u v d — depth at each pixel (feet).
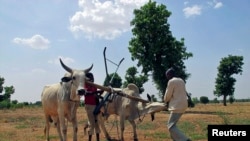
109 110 41.27
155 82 135.03
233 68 211.41
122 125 39.40
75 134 34.60
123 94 36.17
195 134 46.88
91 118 38.32
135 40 135.13
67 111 34.42
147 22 129.80
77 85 32.32
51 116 40.06
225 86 210.79
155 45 129.18
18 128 62.08
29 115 101.86
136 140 40.16
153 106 34.99
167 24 132.87
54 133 53.06
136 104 38.06
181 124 62.39
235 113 99.14
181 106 29.30
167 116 91.61
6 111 134.92
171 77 30.73
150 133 50.03
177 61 130.93
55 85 38.75
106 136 43.60
